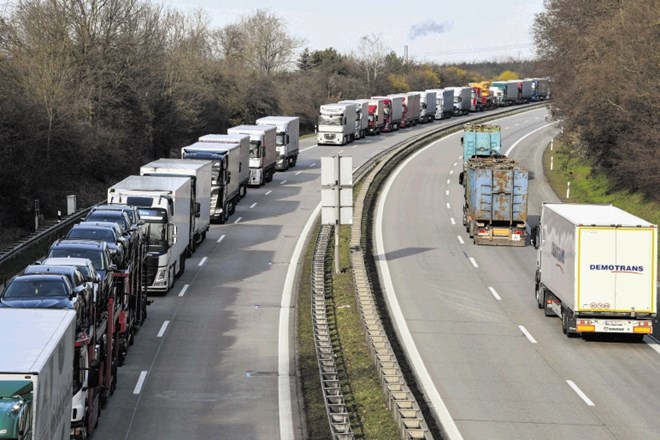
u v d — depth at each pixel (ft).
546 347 189.16
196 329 200.23
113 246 168.45
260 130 446.19
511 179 303.27
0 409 76.18
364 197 384.68
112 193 230.48
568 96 449.89
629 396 156.97
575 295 187.52
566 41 481.46
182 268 258.16
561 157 549.54
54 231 284.00
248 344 188.55
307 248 301.43
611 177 435.94
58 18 414.21
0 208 323.98
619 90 374.02
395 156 541.34
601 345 191.83
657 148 353.10
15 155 332.39
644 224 186.29
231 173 363.15
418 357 179.52
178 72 530.68
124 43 451.94
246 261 279.08
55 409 88.48
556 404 151.53
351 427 136.05
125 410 146.20
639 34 365.81
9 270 243.40
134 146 478.18
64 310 102.68
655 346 192.03
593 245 186.50
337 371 164.66
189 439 133.49
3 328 93.45
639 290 186.91
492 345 189.67
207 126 618.03
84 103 412.57
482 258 285.43
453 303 226.79
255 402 151.64
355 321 205.67
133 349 183.32
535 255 292.20
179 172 284.00
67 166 385.09
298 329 201.36
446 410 147.43
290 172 506.07
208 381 163.12
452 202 401.08
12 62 379.35
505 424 140.56
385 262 277.85
